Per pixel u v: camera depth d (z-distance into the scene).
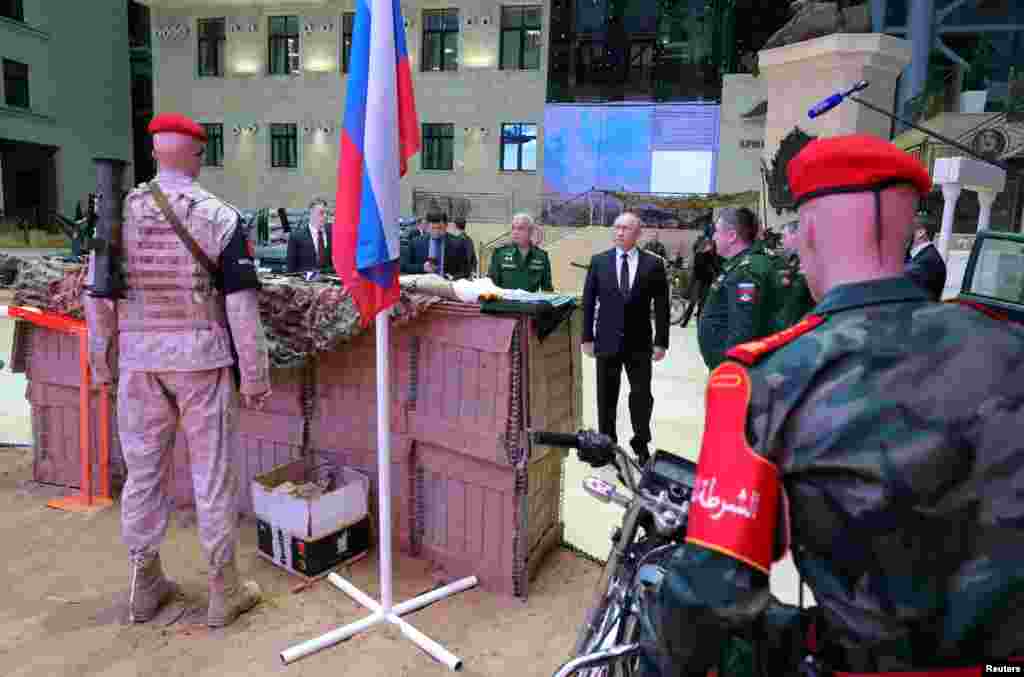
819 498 0.76
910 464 0.72
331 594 2.65
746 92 19.28
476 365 2.62
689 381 6.76
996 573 0.71
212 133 22.86
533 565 2.80
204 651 2.29
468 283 2.71
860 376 0.77
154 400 2.34
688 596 0.80
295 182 22.30
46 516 3.27
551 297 2.79
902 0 19.14
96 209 2.21
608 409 4.39
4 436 4.47
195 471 2.39
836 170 0.86
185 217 2.22
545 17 20.19
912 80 17.02
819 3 11.50
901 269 0.87
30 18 24.42
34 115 24.61
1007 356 0.77
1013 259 3.01
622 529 1.36
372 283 2.28
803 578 0.81
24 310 3.35
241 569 2.83
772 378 0.81
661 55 19.84
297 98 21.95
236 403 2.44
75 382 3.46
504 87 20.70
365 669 2.21
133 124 29.80
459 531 2.80
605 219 19.23
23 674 2.15
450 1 20.66
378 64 2.15
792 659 0.84
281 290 2.87
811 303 3.28
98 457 3.53
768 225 11.80
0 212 23.38
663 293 4.28
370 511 3.00
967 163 4.55
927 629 0.73
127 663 2.21
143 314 2.27
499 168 21.06
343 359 2.97
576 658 1.26
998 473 0.71
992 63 19.59
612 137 20.38
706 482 0.83
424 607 2.57
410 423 2.84
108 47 28.02
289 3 21.59
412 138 2.31
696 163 20.00
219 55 22.50
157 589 2.48
